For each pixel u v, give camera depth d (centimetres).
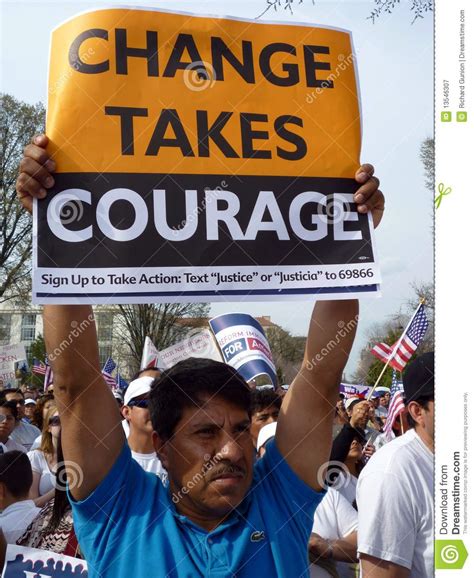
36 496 470
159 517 187
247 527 185
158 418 188
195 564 179
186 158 211
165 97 212
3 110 1716
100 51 211
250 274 209
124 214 205
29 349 2186
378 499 243
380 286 215
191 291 206
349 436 394
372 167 219
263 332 479
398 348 708
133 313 2081
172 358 564
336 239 215
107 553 183
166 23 216
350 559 323
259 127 217
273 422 362
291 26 225
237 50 220
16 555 264
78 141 206
